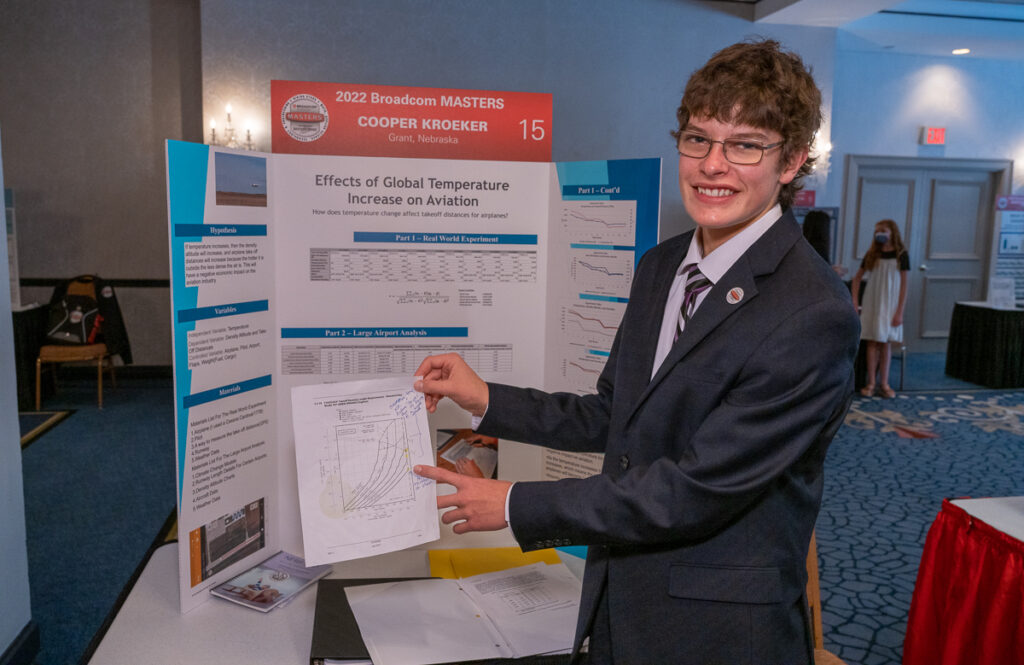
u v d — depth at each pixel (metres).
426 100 1.69
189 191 1.33
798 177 1.11
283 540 1.66
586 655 1.26
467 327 1.76
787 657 1.06
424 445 1.30
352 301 1.67
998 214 8.15
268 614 1.40
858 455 4.84
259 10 5.82
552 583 1.51
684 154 1.08
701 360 1.05
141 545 3.33
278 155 1.58
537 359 1.82
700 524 1.00
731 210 1.04
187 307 1.34
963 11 6.86
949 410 6.02
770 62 1.02
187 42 6.45
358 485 1.25
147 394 6.21
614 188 1.65
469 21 6.16
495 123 1.73
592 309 1.72
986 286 8.36
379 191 1.65
